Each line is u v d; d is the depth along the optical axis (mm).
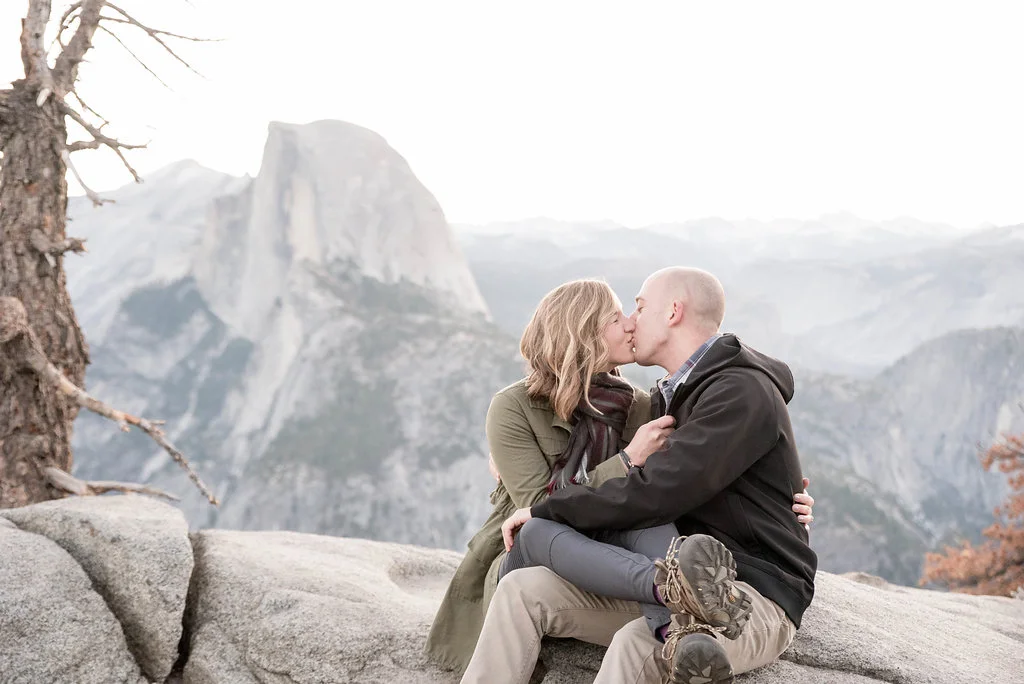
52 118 7336
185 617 3682
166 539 3689
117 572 3512
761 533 2373
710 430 2301
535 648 2494
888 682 2742
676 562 1961
